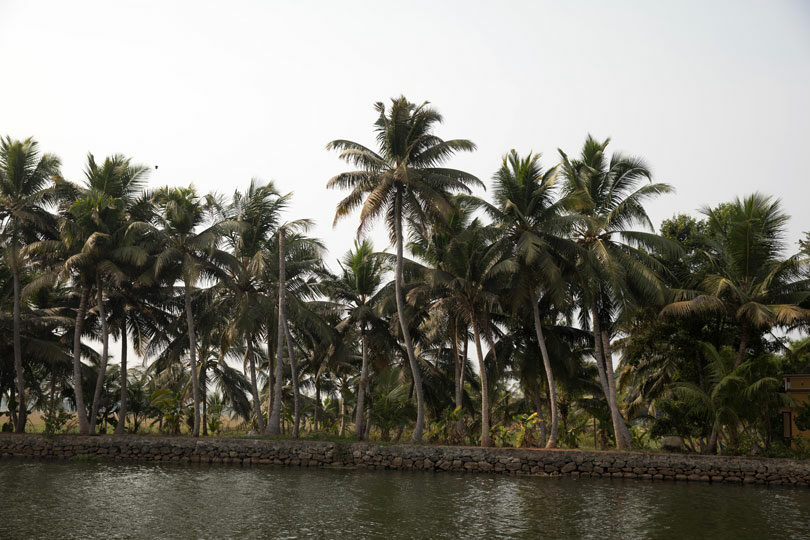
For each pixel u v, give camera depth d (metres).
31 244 37.03
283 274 38.44
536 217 36.53
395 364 47.78
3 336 40.09
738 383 30.67
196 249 38.34
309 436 37.94
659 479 30.39
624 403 50.22
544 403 49.56
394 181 35.94
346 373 50.59
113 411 45.62
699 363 36.06
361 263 41.78
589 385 44.00
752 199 36.22
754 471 29.30
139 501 22.22
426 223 36.75
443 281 36.28
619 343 43.97
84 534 17.33
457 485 27.56
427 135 35.81
